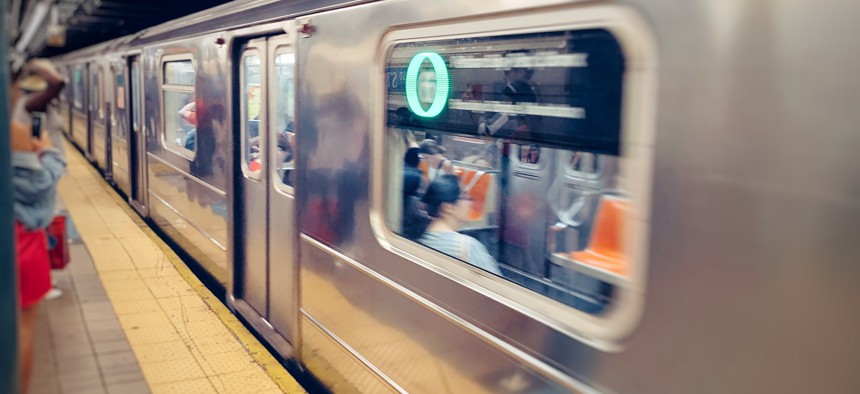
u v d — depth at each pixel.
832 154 1.35
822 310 1.37
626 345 1.77
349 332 3.18
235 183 4.65
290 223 3.86
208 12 4.99
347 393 3.24
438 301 2.53
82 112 13.47
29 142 3.13
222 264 4.91
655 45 1.66
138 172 8.12
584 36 1.87
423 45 2.57
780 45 1.42
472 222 2.40
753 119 1.47
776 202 1.43
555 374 2.01
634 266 1.74
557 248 2.04
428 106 2.57
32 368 3.64
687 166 1.60
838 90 1.34
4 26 1.66
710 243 1.55
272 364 3.88
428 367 2.61
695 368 1.60
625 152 1.77
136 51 7.61
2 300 1.70
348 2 3.05
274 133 4.01
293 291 3.74
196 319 4.43
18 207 3.13
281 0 3.71
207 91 5.08
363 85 2.96
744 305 1.49
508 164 2.22
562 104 1.97
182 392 3.42
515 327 2.16
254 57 4.36
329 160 3.27
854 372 1.33
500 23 2.16
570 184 1.98
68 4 13.52
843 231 1.34
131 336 4.12
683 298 1.62
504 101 2.20
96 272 5.43
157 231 6.95
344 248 3.18
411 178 2.71
